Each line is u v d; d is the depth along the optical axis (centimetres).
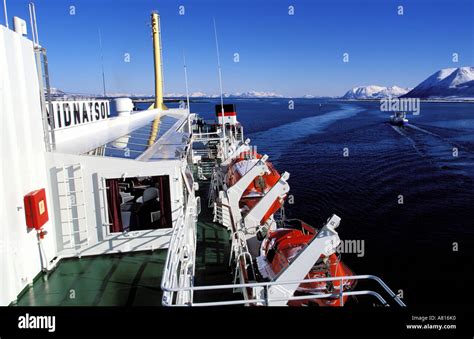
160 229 866
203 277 913
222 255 1035
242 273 823
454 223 2766
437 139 6944
